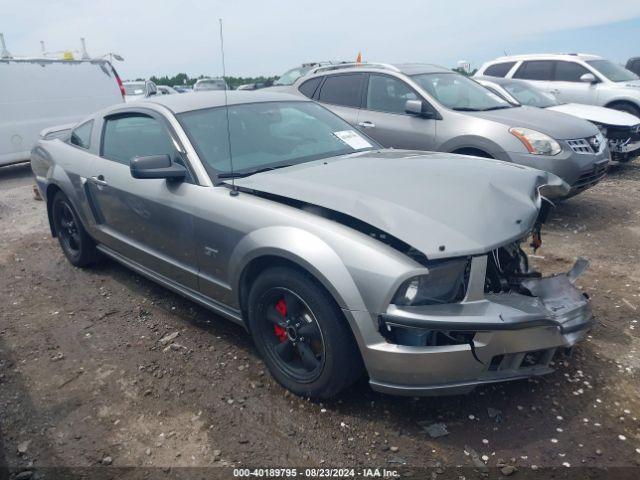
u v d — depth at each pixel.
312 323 2.78
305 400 2.94
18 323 3.99
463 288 2.53
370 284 2.47
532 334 2.51
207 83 11.54
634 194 7.06
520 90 8.94
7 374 3.33
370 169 3.23
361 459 2.52
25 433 2.79
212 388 3.09
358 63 7.59
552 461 2.46
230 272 3.13
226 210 3.11
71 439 2.73
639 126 8.27
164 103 3.89
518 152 5.57
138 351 3.53
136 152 3.94
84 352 3.54
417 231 2.50
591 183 5.98
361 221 2.72
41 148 5.19
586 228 5.69
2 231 6.30
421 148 6.20
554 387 2.98
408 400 2.91
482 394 2.94
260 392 3.04
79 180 4.44
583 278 4.40
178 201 3.41
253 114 3.92
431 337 2.55
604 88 10.26
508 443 2.58
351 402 2.91
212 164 3.42
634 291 4.12
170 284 3.82
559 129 5.74
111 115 4.34
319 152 3.79
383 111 6.61
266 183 3.11
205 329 3.78
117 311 4.11
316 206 2.87
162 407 2.95
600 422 2.70
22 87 9.67
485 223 2.63
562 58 10.99
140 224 3.85
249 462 2.53
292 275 2.75
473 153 5.88
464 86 6.70
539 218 3.30
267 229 2.86
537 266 4.69
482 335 2.44
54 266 5.12
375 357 2.52
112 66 10.95
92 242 4.82
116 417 2.88
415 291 2.44
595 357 3.24
